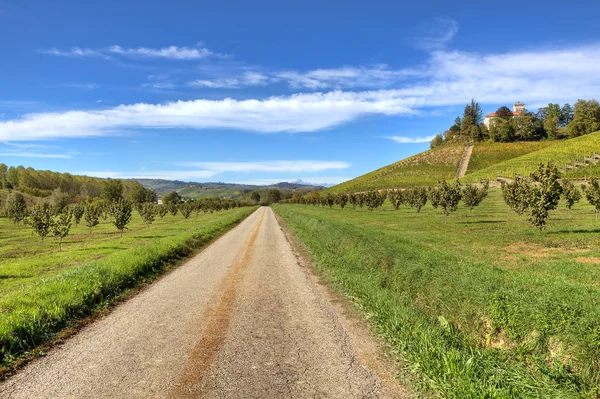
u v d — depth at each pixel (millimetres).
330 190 153500
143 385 4734
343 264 13320
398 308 7438
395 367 5266
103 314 8203
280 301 9047
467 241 18797
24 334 6406
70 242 27297
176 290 10445
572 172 65000
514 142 146500
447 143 173375
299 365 5348
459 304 6926
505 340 5875
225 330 6938
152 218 43125
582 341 4672
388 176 141000
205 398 4383
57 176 151000
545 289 7062
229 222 39906
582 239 17984
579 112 133750
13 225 47156
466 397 4203
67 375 5059
